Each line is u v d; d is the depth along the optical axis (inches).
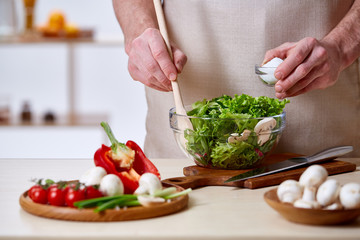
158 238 38.2
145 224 40.7
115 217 41.1
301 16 67.6
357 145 71.7
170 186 48.9
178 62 58.2
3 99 157.2
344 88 69.7
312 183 41.1
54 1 172.4
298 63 55.8
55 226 40.3
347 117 70.4
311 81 58.9
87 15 173.9
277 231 39.0
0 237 38.3
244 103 56.3
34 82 175.2
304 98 69.0
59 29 144.4
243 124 53.3
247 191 50.6
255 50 68.3
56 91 176.1
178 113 56.6
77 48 172.7
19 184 53.0
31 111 160.2
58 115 170.7
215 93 70.8
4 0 142.7
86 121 163.9
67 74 173.9
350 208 39.0
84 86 175.6
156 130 76.5
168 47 58.4
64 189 42.9
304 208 38.9
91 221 41.2
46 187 43.6
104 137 175.3
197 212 43.8
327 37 62.3
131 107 177.8
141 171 51.9
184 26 70.6
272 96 69.2
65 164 61.6
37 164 61.6
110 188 43.0
